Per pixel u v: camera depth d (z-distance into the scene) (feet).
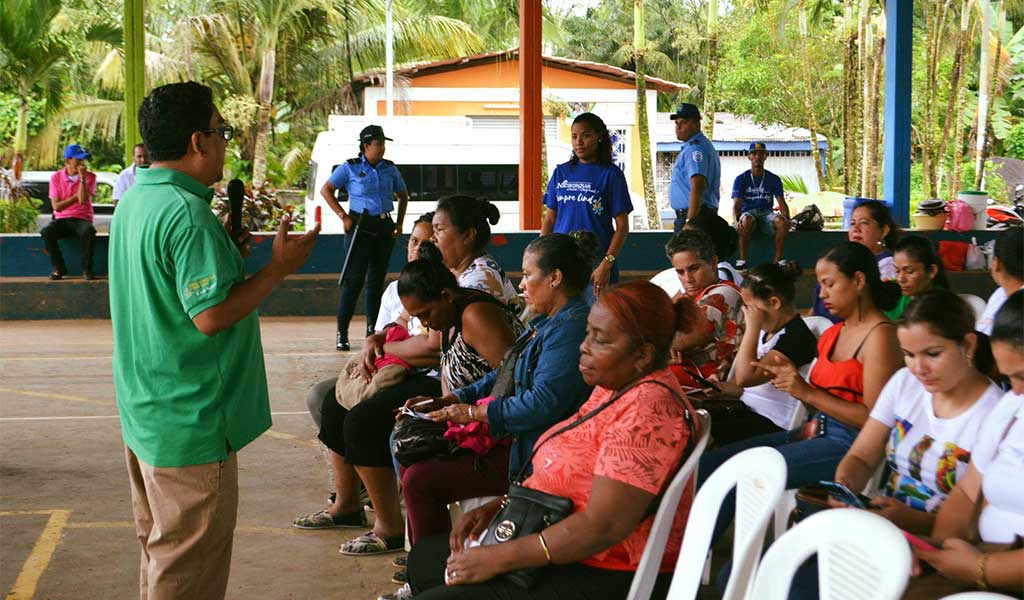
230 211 10.27
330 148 61.05
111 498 17.35
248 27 85.35
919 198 80.43
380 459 14.30
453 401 12.35
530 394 10.84
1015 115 95.25
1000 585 7.93
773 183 41.47
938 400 9.97
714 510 8.15
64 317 38.99
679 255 15.20
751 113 91.35
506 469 11.93
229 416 9.52
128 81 42.47
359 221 31.30
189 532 9.47
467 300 12.75
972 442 9.66
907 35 44.47
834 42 89.66
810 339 13.73
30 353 31.58
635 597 8.26
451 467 11.89
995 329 8.45
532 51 42.50
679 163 31.58
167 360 9.33
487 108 81.20
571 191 22.02
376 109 82.33
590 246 19.03
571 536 8.44
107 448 20.58
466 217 14.28
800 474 11.67
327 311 40.42
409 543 13.19
